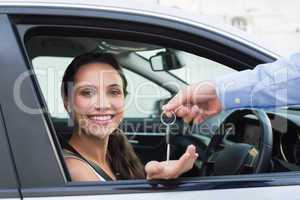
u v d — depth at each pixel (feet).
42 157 5.54
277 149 6.68
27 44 6.30
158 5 6.48
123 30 6.26
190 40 6.37
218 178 5.89
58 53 6.71
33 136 5.57
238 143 7.03
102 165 6.77
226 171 6.59
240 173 6.46
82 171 6.17
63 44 6.63
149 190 5.67
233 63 6.42
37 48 6.58
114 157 7.14
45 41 6.48
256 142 6.82
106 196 5.58
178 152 8.04
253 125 6.98
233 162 6.60
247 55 6.39
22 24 5.94
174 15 6.38
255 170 6.33
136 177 7.06
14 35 5.82
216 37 6.37
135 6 6.33
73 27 6.12
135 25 6.27
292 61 6.25
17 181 5.44
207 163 7.05
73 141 6.68
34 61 6.68
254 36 6.57
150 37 6.34
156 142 8.23
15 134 5.53
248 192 5.80
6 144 5.49
